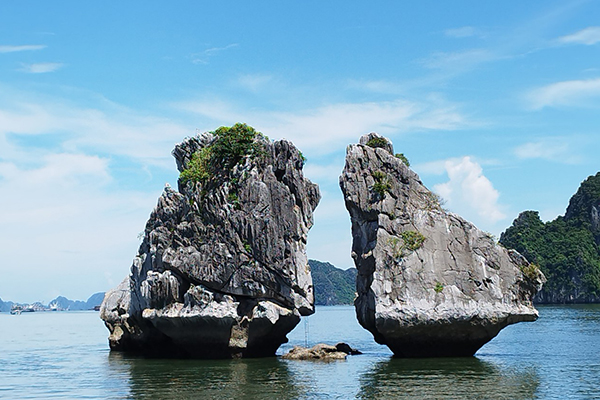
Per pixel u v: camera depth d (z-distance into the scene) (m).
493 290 41.97
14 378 38.22
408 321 40.81
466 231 43.41
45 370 41.91
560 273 186.88
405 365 39.19
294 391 30.80
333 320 122.06
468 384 32.19
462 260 42.56
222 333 43.28
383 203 43.94
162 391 31.53
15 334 92.50
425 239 42.88
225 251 44.31
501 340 59.25
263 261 43.94
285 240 44.41
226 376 35.78
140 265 49.53
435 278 41.97
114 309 55.19
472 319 41.06
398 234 43.22
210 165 47.22
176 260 45.12
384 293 41.72
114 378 36.81
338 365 39.78
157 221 47.66
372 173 45.03
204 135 50.22
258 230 44.34
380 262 42.47
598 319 95.38
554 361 41.16
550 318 100.31
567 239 193.38
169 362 43.62
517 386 31.62
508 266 42.78
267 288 43.91
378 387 31.56
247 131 47.16
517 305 42.03
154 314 45.09
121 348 54.78
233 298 44.09
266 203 44.88
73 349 59.75
